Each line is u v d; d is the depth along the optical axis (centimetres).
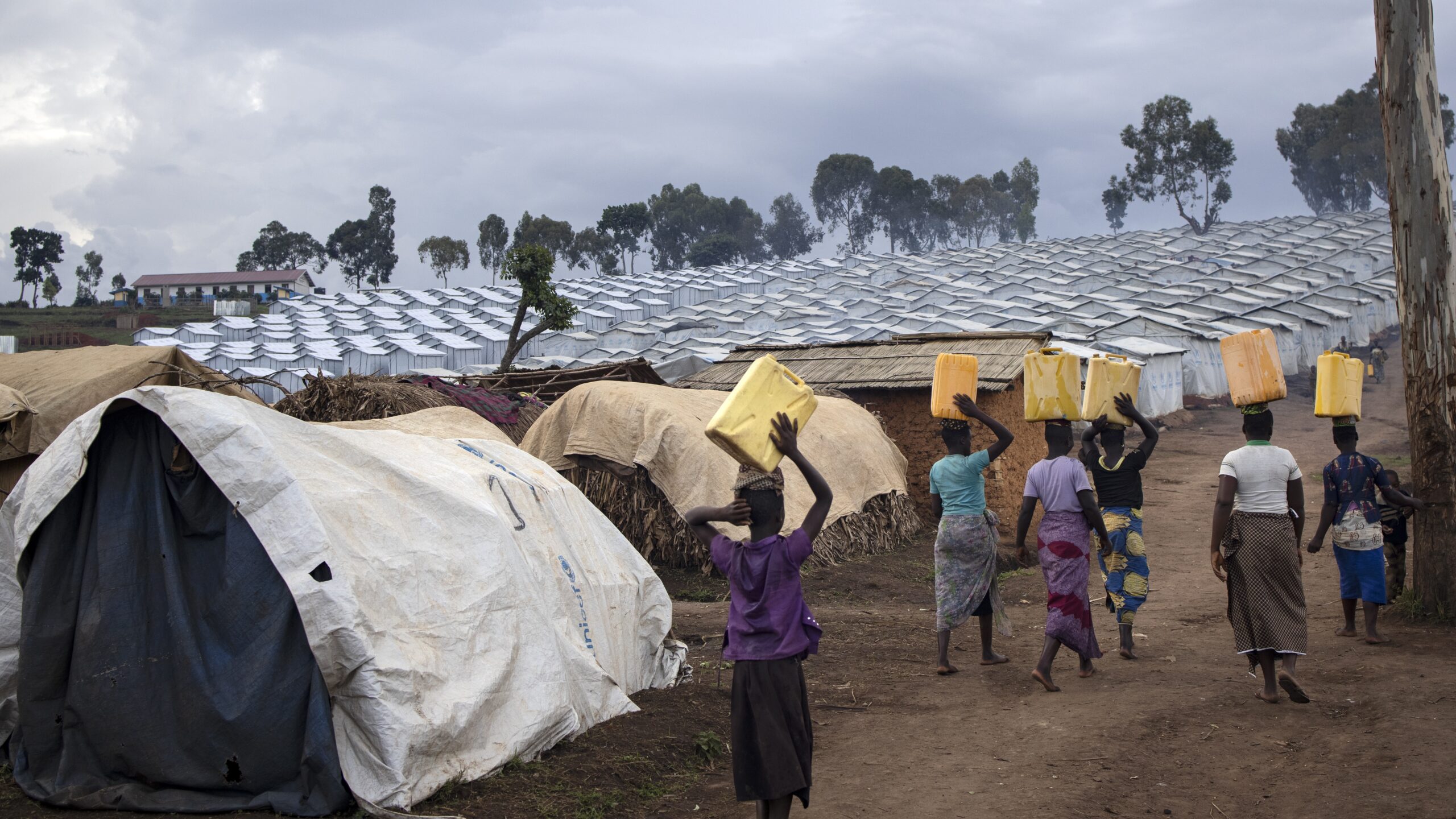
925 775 518
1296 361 4456
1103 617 928
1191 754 530
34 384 1045
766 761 389
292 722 452
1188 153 10194
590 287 9006
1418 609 808
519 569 546
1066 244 10025
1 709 499
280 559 455
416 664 465
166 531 479
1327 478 766
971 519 714
